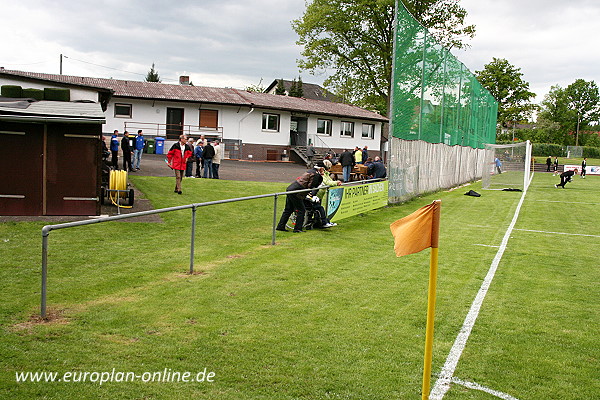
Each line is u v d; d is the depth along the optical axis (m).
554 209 20.34
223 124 36.97
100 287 6.98
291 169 32.44
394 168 18.55
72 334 5.30
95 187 12.05
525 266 9.79
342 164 24.02
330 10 41.66
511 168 38.72
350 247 10.80
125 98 33.69
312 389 4.40
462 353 5.37
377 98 47.59
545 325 6.40
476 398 4.41
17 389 4.11
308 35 44.09
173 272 8.00
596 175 56.06
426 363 4.07
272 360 4.94
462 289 7.91
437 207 4.07
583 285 8.47
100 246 9.40
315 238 11.64
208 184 18.81
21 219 11.25
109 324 5.64
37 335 5.20
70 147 11.87
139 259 8.67
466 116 31.72
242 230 12.04
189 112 35.81
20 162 11.67
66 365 4.59
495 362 5.20
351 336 5.68
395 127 18.27
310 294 7.21
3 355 4.70
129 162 21.00
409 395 4.39
